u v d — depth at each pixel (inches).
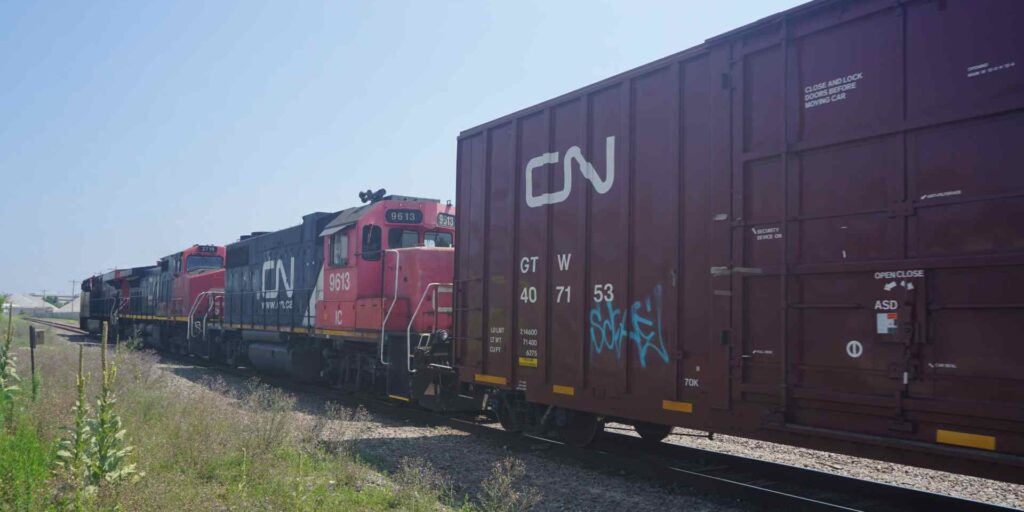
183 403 448.5
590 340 333.4
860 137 226.7
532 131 382.3
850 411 226.7
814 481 306.7
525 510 273.7
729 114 270.7
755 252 258.7
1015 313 190.7
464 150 446.0
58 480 267.0
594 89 339.6
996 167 196.9
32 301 5472.4
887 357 216.7
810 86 243.9
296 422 434.9
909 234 214.1
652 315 301.3
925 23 214.8
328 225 657.6
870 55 228.2
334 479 303.7
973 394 197.6
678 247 288.8
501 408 421.4
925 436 208.2
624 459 342.0
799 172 245.1
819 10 241.8
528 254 377.7
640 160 313.3
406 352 516.4
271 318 783.7
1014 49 195.3
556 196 361.1
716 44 277.3
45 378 544.1
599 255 331.9
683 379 285.4
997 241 195.2
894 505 273.1
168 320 1160.2
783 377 243.0
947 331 204.1
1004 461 190.5
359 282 576.7
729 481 293.4
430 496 280.8
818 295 236.2
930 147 211.5
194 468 305.0
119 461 269.0
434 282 534.0
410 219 579.8
